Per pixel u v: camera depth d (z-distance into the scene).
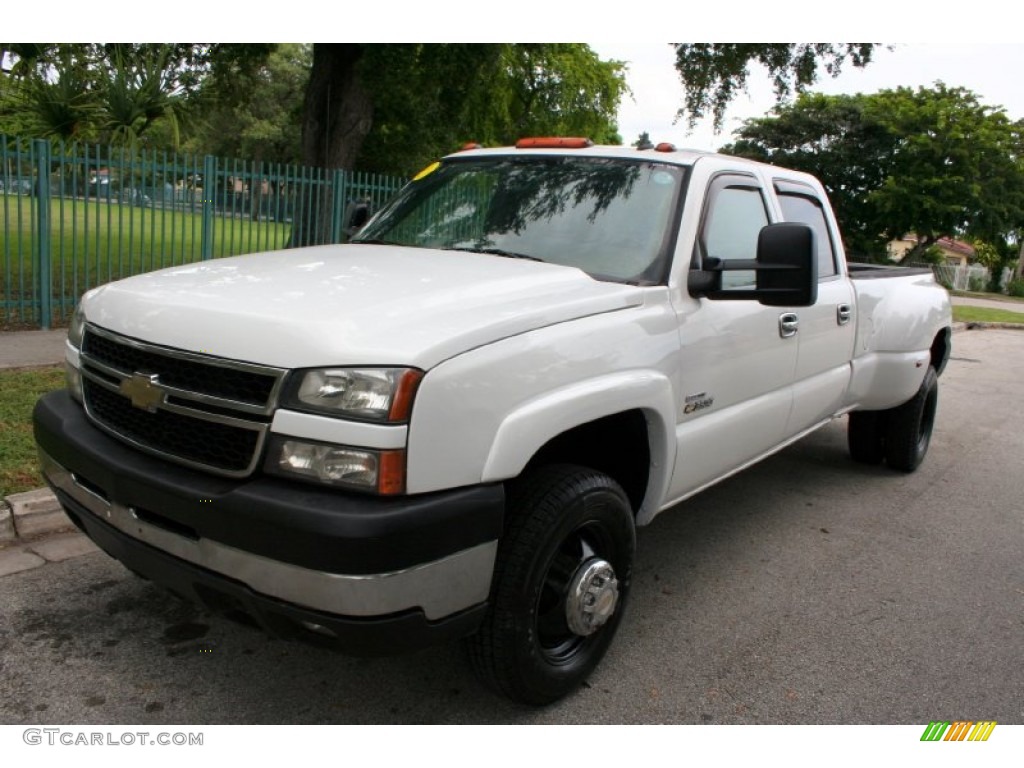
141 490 2.56
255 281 2.89
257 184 11.15
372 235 4.09
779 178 4.55
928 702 3.26
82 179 9.50
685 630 3.73
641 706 3.11
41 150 8.79
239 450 2.44
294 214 11.55
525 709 3.03
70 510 2.96
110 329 2.83
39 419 3.06
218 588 2.46
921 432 6.55
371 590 2.27
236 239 12.32
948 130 34.59
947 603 4.19
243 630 3.45
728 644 3.62
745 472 6.31
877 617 3.98
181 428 2.57
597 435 3.44
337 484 2.31
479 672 2.83
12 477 4.44
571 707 3.07
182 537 2.51
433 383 2.36
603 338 2.96
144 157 10.03
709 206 3.74
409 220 4.05
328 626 2.31
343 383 2.31
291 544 2.27
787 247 3.16
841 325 4.95
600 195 3.69
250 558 2.35
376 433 2.29
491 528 2.51
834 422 8.09
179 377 2.58
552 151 4.06
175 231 10.55
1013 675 3.51
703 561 4.54
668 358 3.30
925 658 3.61
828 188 37.78
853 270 6.00
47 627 3.38
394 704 3.02
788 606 4.04
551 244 3.56
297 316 2.49
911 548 4.93
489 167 4.11
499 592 2.69
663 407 3.26
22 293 8.84
